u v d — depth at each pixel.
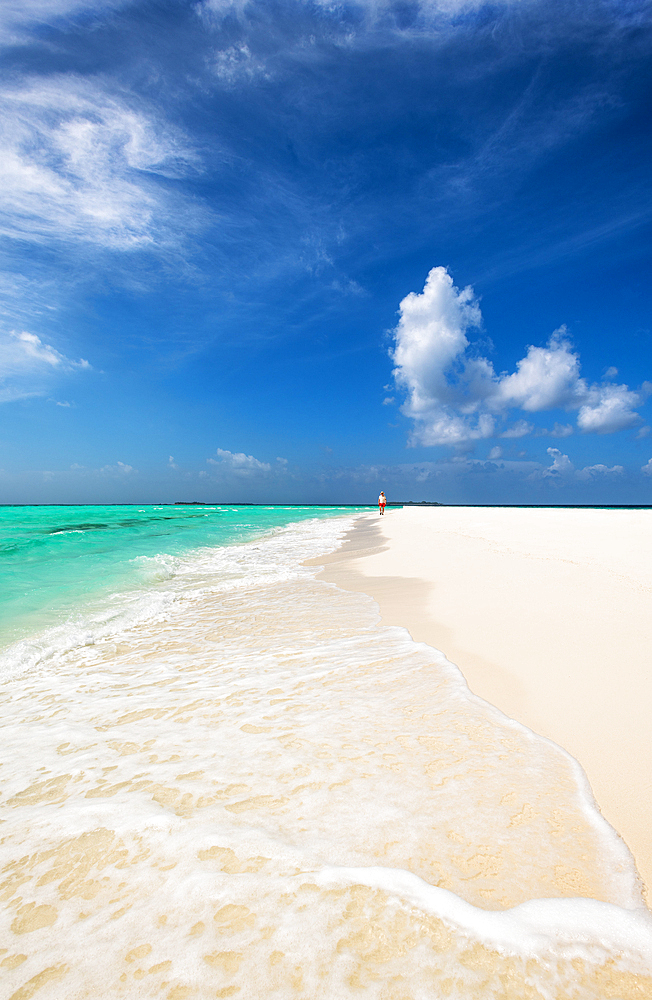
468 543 14.52
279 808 2.64
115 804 2.77
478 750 3.19
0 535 20.98
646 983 1.67
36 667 5.58
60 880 2.20
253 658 5.48
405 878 2.11
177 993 1.64
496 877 2.12
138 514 49.91
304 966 1.73
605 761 3.00
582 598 6.58
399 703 4.00
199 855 2.30
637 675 4.10
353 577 10.52
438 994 1.62
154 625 7.20
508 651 4.98
